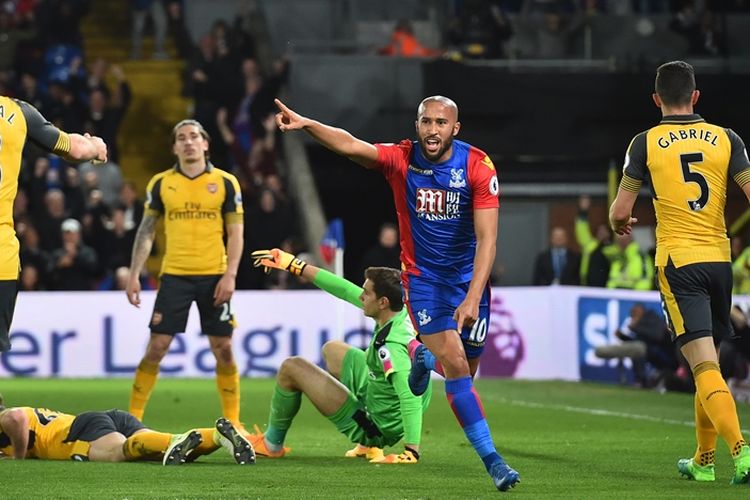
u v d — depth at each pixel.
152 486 24.89
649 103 83.38
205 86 78.75
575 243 84.44
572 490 24.73
